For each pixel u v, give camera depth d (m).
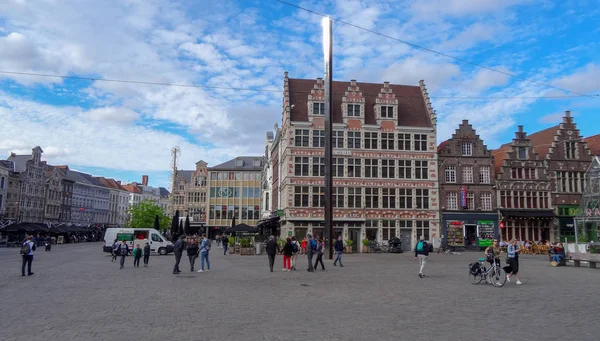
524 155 54.47
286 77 52.62
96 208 123.56
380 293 15.30
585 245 28.61
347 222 49.66
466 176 53.06
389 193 51.09
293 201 49.12
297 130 50.41
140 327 9.73
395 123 52.22
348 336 9.01
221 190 90.62
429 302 13.39
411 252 48.66
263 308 12.20
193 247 23.89
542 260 36.28
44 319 10.58
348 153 50.72
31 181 89.50
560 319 10.87
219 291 15.70
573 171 54.84
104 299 13.73
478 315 11.34
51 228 65.56
